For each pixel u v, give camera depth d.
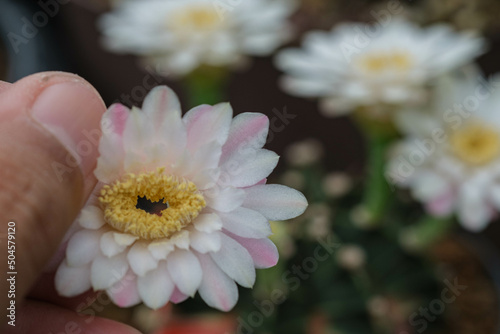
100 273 0.15
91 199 0.16
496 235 0.35
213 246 0.15
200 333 0.25
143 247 0.15
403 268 0.27
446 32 0.27
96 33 0.37
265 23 0.28
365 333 0.25
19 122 0.15
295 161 0.30
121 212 0.15
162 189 0.15
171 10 0.28
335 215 0.28
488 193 0.24
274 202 0.15
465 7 0.38
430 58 0.25
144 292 0.15
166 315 0.25
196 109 0.15
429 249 0.31
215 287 0.15
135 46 0.29
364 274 0.26
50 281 0.18
